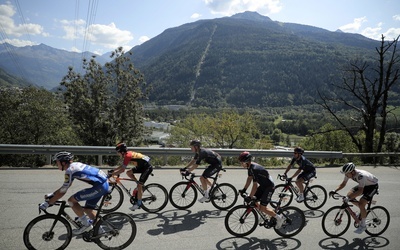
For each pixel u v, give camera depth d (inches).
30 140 1254.9
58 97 1381.6
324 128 1860.2
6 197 291.6
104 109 1320.1
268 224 237.1
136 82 1360.7
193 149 289.1
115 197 299.1
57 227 206.2
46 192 312.5
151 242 214.7
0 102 1261.1
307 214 299.1
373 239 247.3
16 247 194.7
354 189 243.3
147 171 267.4
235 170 483.8
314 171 308.5
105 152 463.5
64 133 1262.3
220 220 265.6
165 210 281.4
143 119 1446.9
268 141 1652.3
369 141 806.5
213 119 1656.0
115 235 202.2
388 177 497.4
